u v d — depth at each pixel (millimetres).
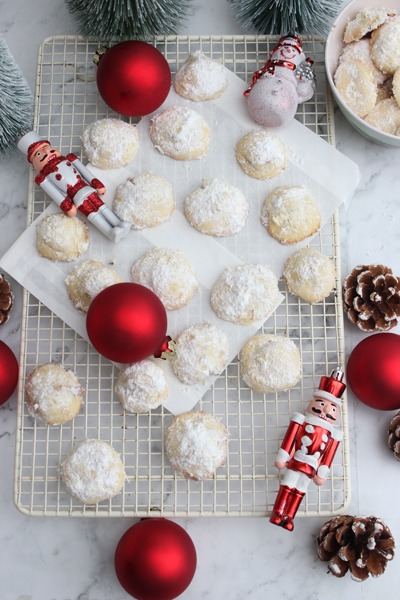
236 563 1031
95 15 1010
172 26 1040
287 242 1020
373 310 1011
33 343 1039
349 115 1016
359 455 1042
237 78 1049
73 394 1003
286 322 1028
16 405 1048
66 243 1008
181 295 1005
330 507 1018
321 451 964
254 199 1034
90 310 943
